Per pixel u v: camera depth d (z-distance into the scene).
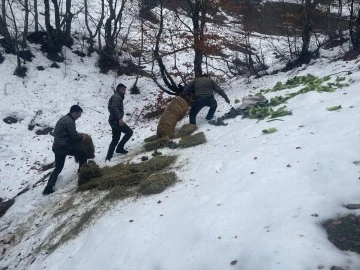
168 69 14.39
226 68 13.79
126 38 14.32
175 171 5.87
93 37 14.58
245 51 12.77
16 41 12.13
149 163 6.43
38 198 7.11
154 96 13.00
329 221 3.41
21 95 11.75
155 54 10.70
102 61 14.30
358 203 3.53
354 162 4.14
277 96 7.82
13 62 12.73
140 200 5.28
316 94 6.96
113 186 6.21
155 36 11.52
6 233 6.45
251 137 6.03
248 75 11.78
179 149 6.93
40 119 11.13
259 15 19.89
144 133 9.42
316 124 5.52
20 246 5.81
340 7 11.58
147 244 4.08
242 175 4.71
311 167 4.31
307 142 4.96
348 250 3.06
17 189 8.56
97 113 12.00
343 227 3.29
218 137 6.82
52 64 13.29
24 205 7.02
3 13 12.76
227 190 4.48
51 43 13.71
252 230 3.59
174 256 3.73
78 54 14.36
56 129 7.19
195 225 4.00
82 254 4.55
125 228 4.55
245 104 7.88
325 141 4.78
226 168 5.12
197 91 8.12
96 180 6.62
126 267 3.91
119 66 14.35
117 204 5.47
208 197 4.48
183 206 4.52
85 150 7.46
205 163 5.62
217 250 3.54
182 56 15.23
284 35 17.11
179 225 4.15
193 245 3.77
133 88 13.34
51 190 7.20
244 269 3.20
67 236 5.30
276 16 19.92
